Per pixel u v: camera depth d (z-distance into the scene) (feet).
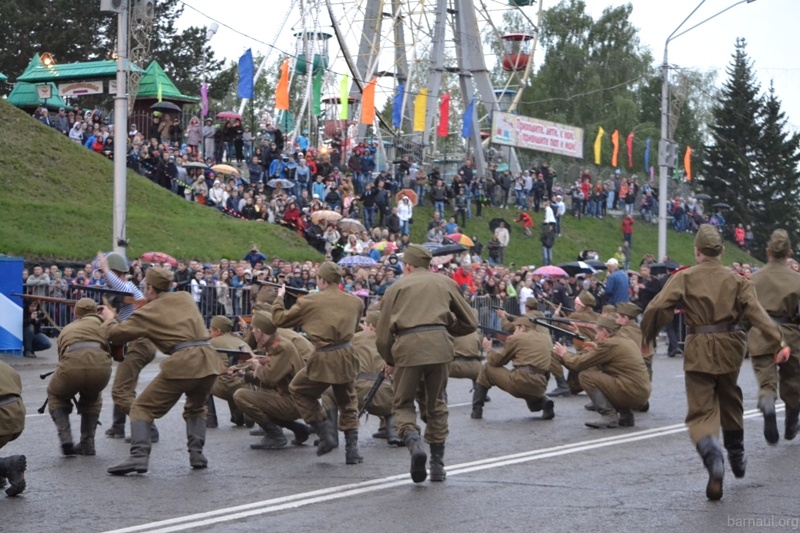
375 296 85.46
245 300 81.66
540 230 151.53
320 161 120.67
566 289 92.73
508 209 154.20
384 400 37.86
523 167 189.37
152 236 96.63
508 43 187.52
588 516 25.73
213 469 32.94
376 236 109.70
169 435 40.09
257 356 36.83
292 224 111.04
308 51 160.66
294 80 256.11
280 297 34.24
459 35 172.86
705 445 27.48
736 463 29.50
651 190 173.27
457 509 26.58
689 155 185.98
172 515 26.14
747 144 228.43
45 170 102.12
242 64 110.93
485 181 152.05
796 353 36.47
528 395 44.88
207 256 97.25
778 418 44.45
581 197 162.40
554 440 39.09
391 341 30.14
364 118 128.16
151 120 126.31
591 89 265.13
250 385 41.60
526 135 167.12
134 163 111.55
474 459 34.58
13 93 137.49
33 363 67.56
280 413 36.70
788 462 33.37
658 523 24.95
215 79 234.99
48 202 96.73
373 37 169.68
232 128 122.01
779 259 36.81
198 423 33.01
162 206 105.09
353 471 32.53
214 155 120.78
